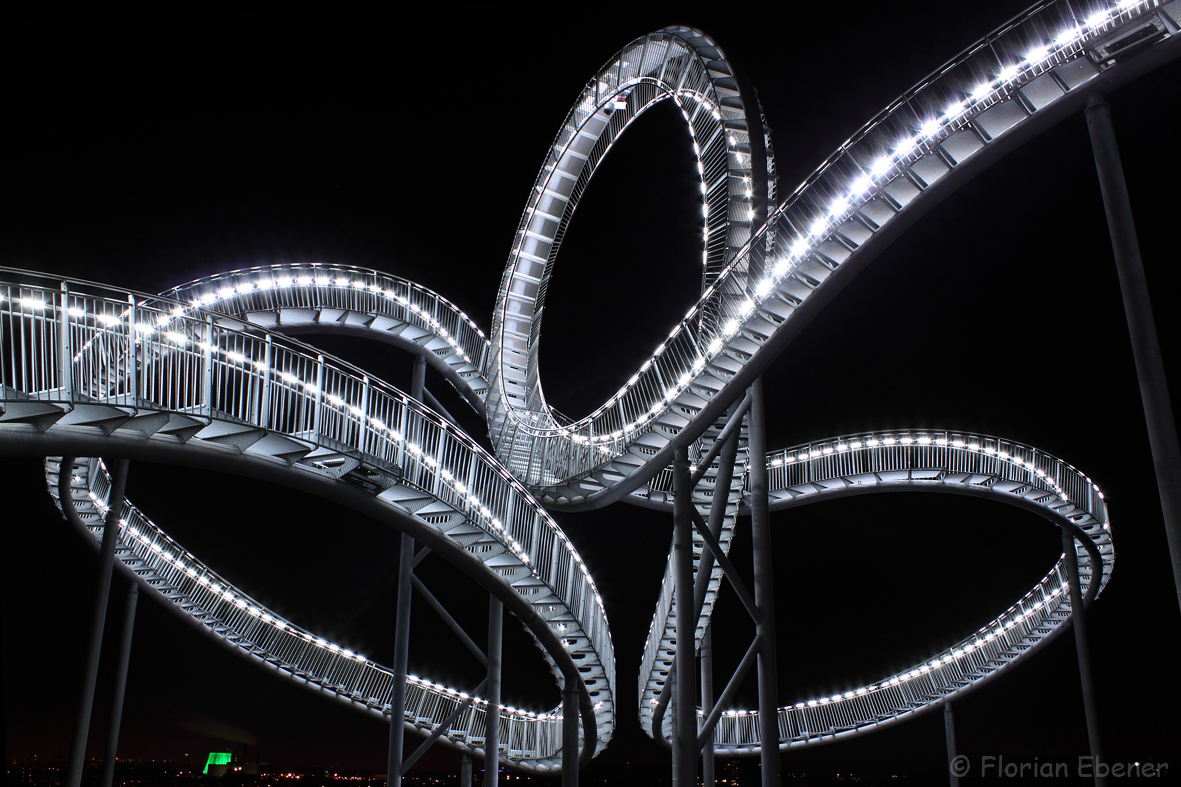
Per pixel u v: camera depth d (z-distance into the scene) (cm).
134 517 2267
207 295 2247
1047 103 1098
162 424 1148
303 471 1315
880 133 1280
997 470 2312
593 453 1803
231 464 1230
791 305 1370
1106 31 1034
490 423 2369
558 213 2598
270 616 2512
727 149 1889
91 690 1717
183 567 2362
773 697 1579
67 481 1925
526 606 1650
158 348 1227
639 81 2336
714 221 2009
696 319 1622
